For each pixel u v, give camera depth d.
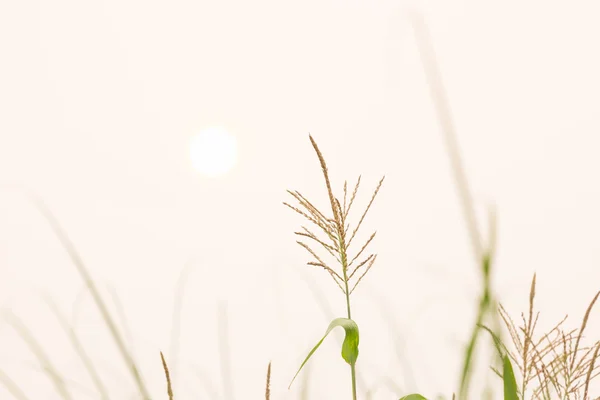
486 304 3.09
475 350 3.11
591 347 3.18
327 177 3.33
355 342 3.41
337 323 3.42
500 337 3.10
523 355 3.22
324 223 3.35
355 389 3.40
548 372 3.21
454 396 3.12
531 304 3.21
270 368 3.02
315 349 3.41
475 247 3.07
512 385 3.16
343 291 3.41
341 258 3.38
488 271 3.07
